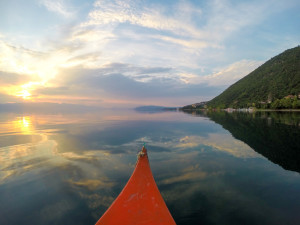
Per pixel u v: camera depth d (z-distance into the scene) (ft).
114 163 36.58
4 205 21.93
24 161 37.91
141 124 112.06
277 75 506.07
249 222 18.20
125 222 14.65
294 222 18.15
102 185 26.66
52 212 20.42
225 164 36.19
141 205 16.44
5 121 136.36
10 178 29.40
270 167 34.32
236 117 172.65
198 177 29.60
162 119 158.30
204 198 22.89
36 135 69.46
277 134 69.87
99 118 172.35
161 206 16.55
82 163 36.50
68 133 74.28
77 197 23.39
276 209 20.44
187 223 18.15
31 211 20.68
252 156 41.78
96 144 53.98
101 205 21.57
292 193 24.07
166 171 32.45
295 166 34.81
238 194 23.95
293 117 149.89
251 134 71.31
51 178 29.25
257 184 26.94
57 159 39.11
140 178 19.84
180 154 43.62
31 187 26.35
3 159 39.06
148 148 49.39
